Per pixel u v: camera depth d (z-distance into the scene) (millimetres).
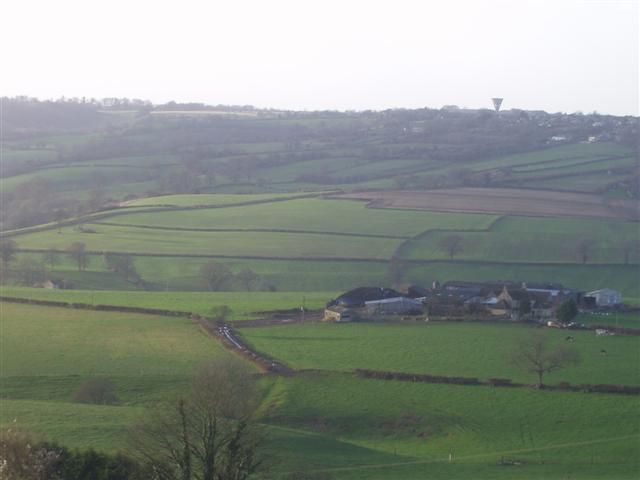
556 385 119875
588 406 111938
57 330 149125
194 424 67750
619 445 99188
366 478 84812
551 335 150125
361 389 118625
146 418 86312
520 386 119562
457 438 103125
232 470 63781
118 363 129250
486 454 97062
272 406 110625
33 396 113250
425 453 99125
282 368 126750
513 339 147250
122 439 83438
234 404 85000
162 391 115062
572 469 90750
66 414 95062
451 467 90500
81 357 132250
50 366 127250
